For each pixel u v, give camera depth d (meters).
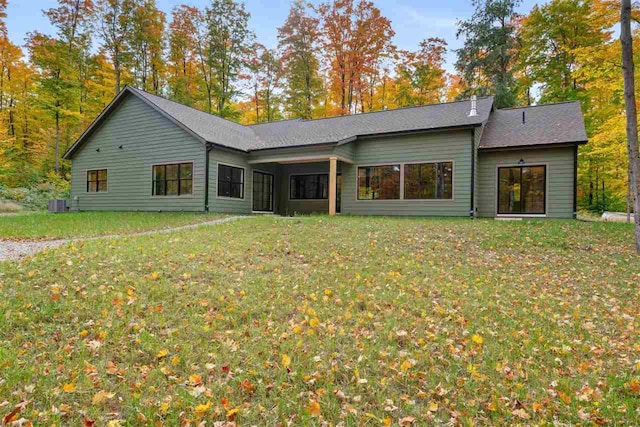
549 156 13.62
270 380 3.18
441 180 14.29
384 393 3.10
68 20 23.31
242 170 16.53
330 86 27.41
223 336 3.91
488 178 14.52
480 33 24.14
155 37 25.81
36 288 4.72
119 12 24.62
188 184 15.47
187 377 3.17
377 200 15.45
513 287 6.12
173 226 11.40
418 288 5.74
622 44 8.64
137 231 10.34
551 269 7.19
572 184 13.30
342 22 24.62
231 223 11.06
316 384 3.16
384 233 9.40
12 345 3.45
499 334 4.37
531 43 21.97
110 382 3.01
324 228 10.03
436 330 4.36
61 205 18.94
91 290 4.74
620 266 7.41
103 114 17.31
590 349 4.11
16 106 26.72
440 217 14.09
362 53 24.80
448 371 3.50
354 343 3.92
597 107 18.72
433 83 27.05
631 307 5.46
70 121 24.58
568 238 9.38
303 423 2.67
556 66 21.25
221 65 28.28
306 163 18.17
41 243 8.05
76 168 18.77
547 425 2.78
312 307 4.80
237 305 4.67
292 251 7.53
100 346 3.54
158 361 3.39
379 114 17.59
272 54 29.67
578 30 20.38
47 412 2.58
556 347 4.08
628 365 3.79
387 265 6.86
